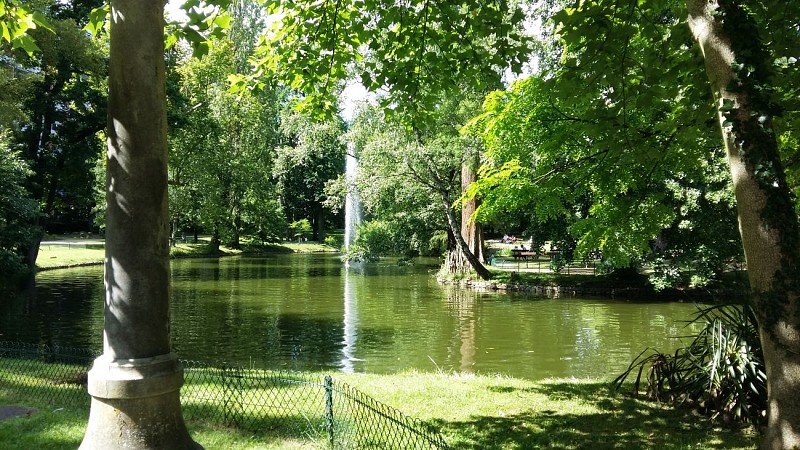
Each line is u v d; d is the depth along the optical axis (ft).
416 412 20.53
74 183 86.63
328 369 36.52
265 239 185.57
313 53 24.88
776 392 14.62
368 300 70.85
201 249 156.35
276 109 143.23
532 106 27.99
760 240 14.79
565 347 44.91
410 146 80.74
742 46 15.17
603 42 19.75
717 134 23.36
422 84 26.37
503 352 42.86
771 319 14.64
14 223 64.54
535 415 20.31
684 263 70.03
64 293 70.79
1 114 62.18
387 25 24.16
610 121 22.31
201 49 18.92
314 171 201.46
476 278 89.20
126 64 10.06
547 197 29.40
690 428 18.90
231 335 48.11
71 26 70.44
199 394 21.98
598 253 81.82
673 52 22.65
